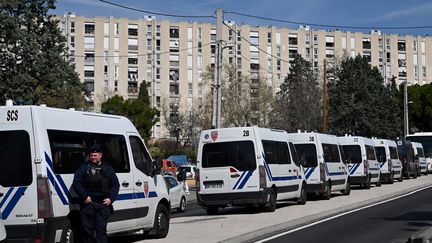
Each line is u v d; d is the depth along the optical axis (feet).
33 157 35.19
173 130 250.57
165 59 323.37
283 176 71.82
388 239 45.27
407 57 368.68
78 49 313.12
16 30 97.96
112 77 315.78
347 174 95.61
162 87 321.93
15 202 34.91
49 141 36.04
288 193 73.31
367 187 109.09
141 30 320.91
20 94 100.48
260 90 204.95
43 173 35.06
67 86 111.24
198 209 86.43
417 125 276.00
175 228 53.78
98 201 34.73
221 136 67.56
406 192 101.86
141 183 44.50
